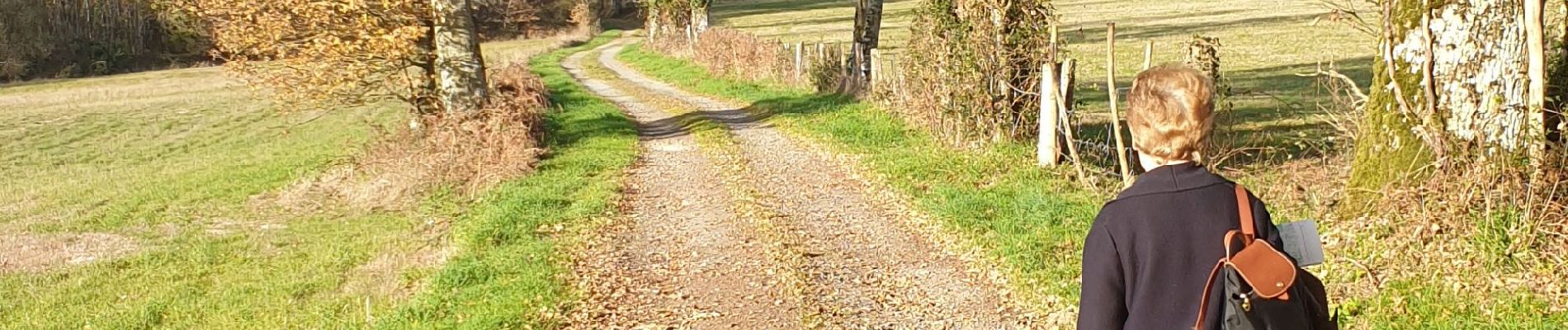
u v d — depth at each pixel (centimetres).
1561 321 548
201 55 6444
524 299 845
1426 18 686
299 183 1850
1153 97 268
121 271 1333
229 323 1012
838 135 1605
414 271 1078
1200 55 1281
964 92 1370
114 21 6331
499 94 1967
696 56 3631
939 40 1444
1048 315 697
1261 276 249
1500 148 661
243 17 1697
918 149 1402
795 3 9444
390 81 1867
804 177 1316
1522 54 663
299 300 1060
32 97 4597
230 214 1683
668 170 1495
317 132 2780
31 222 1750
